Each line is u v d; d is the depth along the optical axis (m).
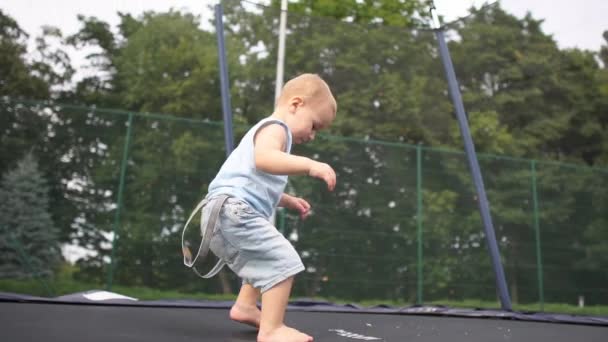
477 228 5.36
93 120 4.85
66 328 1.44
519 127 5.84
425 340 1.61
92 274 4.73
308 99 1.71
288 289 1.46
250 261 1.50
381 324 2.01
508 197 5.43
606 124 5.84
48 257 4.67
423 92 5.62
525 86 5.69
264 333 1.40
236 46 6.04
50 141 4.77
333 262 4.84
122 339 1.33
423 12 7.79
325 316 2.26
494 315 2.49
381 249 4.98
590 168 5.58
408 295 4.99
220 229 1.52
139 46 6.36
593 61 5.44
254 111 5.93
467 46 5.34
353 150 5.03
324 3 8.11
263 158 1.51
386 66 5.52
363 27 5.32
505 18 5.28
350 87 5.57
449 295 5.16
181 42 6.42
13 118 4.71
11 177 4.67
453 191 5.33
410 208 5.13
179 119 4.94
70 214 4.76
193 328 1.63
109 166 4.83
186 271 4.75
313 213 4.87
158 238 4.77
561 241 5.44
